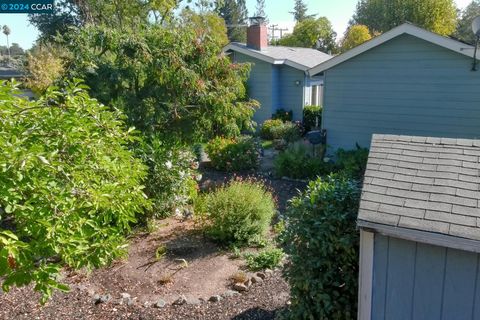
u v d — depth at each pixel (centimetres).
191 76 791
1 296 472
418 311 301
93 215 318
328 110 1083
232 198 645
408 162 337
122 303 462
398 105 974
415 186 309
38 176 274
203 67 836
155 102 816
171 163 729
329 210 360
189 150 826
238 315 433
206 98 821
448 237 266
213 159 1120
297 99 1731
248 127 968
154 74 796
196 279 531
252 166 1118
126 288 510
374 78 995
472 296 280
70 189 291
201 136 897
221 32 2362
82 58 779
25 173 263
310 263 366
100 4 2034
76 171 308
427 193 300
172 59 783
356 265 362
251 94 1758
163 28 836
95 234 312
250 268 557
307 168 992
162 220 741
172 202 745
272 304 455
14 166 250
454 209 281
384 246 302
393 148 360
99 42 785
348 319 363
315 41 3522
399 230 281
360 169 902
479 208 278
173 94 821
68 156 313
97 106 360
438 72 904
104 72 772
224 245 632
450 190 297
